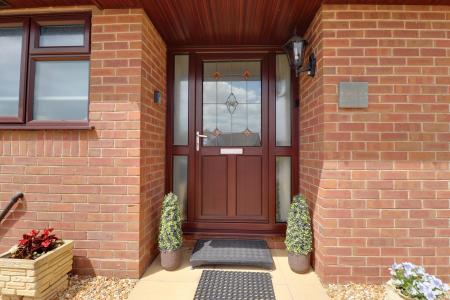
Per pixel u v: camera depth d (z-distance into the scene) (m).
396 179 2.48
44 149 2.68
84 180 2.65
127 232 2.62
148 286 2.47
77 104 2.79
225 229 3.49
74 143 2.67
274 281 2.55
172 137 3.54
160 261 2.98
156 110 3.14
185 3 2.56
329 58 2.52
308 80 3.01
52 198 2.67
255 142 3.54
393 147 2.49
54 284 2.29
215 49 3.52
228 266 2.86
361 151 2.49
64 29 2.82
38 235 2.48
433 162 2.48
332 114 2.51
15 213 2.69
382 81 2.51
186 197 3.58
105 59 2.68
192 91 3.56
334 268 2.48
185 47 3.53
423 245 2.47
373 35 2.52
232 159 3.53
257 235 3.39
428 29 2.52
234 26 3.01
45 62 2.82
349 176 2.49
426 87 2.50
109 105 2.66
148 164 2.89
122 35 2.67
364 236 2.48
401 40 2.52
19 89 2.77
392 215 2.48
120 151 2.64
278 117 3.54
